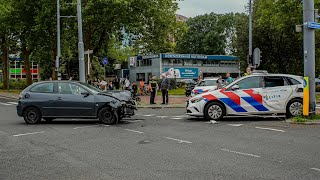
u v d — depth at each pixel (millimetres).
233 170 6953
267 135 10938
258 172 6793
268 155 8219
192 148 9164
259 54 21344
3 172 7090
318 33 33406
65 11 33750
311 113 13758
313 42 13820
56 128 13391
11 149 9461
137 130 12547
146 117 16734
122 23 33875
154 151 8867
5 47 51250
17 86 58625
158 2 34688
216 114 14656
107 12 32500
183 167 7234
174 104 24250
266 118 15203
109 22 34094
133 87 27625
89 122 15180
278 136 10719
